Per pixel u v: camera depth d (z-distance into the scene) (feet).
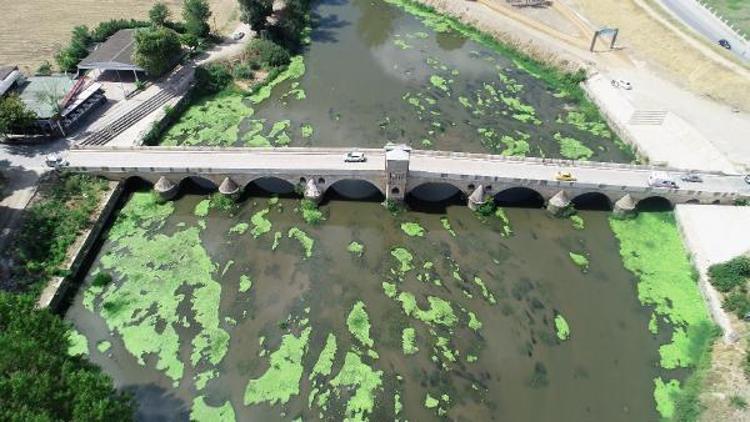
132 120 329.52
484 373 219.61
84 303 239.50
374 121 350.02
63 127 307.58
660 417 205.98
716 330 229.04
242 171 283.38
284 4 448.24
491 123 351.67
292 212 285.84
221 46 403.95
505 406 209.26
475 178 281.13
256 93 374.84
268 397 209.15
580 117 360.69
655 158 315.37
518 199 297.12
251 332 230.89
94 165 285.43
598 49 404.57
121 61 347.97
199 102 363.35
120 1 460.55
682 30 400.26
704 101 347.77
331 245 269.64
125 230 272.92
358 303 243.81
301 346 226.58
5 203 266.16
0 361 150.41
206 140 330.54
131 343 224.74
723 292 239.71
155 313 236.43
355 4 491.72
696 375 215.72
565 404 210.38
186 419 201.46
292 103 365.61
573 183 281.33
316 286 250.37
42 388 147.13
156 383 212.23
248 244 268.82
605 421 205.05
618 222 284.20
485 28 444.14
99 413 149.18
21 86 323.57
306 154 297.33
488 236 276.82
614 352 227.61
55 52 384.47
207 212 283.79
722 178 289.33
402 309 241.96
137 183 295.07
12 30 409.49
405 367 220.64
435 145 331.16
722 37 394.32
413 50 426.10
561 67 396.37
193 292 245.65
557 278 257.34
